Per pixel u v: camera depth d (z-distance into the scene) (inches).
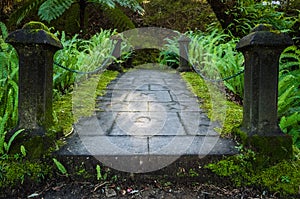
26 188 55.0
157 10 280.7
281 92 96.3
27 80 58.8
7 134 59.1
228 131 73.8
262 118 60.2
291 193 54.2
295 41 148.4
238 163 58.9
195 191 56.6
